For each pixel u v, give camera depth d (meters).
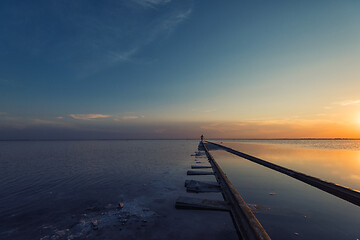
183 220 4.84
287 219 4.79
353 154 23.94
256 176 10.38
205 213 5.29
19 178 10.64
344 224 4.50
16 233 4.35
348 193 6.52
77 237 4.10
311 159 18.50
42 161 18.28
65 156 22.95
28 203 6.47
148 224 4.63
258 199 6.41
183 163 15.83
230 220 4.80
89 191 7.82
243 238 3.81
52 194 7.53
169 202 6.25
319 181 8.34
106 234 4.19
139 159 18.89
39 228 4.58
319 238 3.84
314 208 5.56
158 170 12.45
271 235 3.99
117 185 8.68
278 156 21.53
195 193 7.27
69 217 5.21
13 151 33.75
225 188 7.36
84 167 14.08
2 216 5.38
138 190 7.78
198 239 3.91
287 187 8.02
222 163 15.78
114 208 5.82
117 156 22.19
